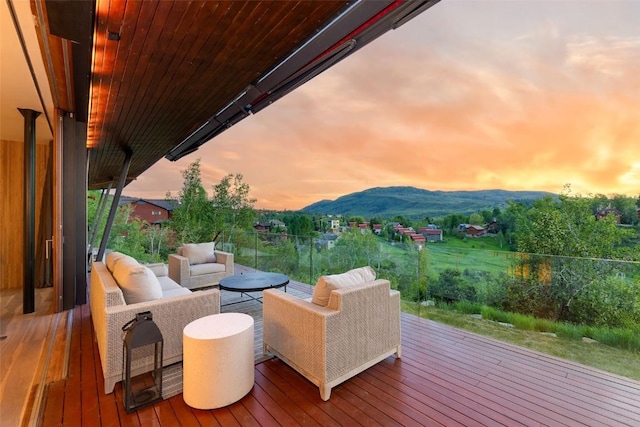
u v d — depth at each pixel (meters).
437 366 2.55
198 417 1.90
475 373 2.44
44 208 5.59
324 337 2.07
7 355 2.74
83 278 4.46
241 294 4.66
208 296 2.68
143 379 2.33
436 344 3.00
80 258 4.45
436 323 3.60
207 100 3.90
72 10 2.01
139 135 5.41
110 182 10.54
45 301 4.57
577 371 2.46
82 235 4.48
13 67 2.98
